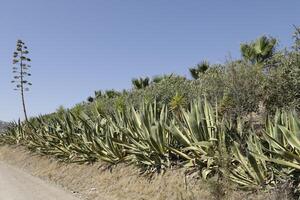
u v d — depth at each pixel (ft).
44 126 72.64
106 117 50.19
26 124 93.81
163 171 32.27
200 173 28.63
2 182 46.52
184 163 31.42
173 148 31.89
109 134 40.75
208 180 25.95
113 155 40.88
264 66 39.09
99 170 42.27
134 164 37.42
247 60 40.93
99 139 42.83
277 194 21.50
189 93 52.47
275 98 35.40
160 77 91.81
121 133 42.06
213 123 29.53
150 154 34.12
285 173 22.99
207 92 44.80
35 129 76.89
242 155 25.55
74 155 53.01
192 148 29.76
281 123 25.80
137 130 36.76
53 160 59.21
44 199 34.71
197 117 29.78
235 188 24.67
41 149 67.15
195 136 29.71
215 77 43.98
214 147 27.81
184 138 31.17
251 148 24.39
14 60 147.33
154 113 37.35
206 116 29.99
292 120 22.24
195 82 61.62
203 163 28.96
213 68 49.55
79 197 36.09
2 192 38.70
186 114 31.99
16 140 93.81
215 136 28.27
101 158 42.37
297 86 34.32
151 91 66.95
